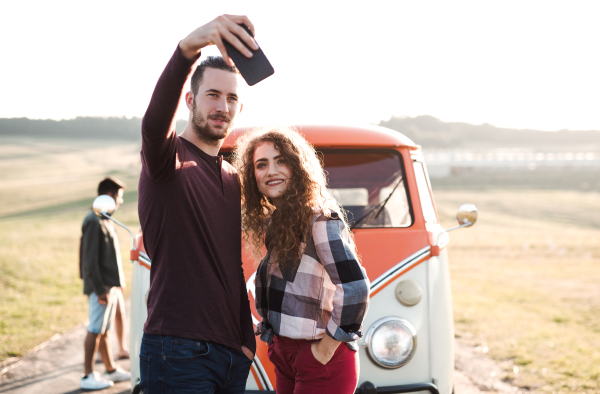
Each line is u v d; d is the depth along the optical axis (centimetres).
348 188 356
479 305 887
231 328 210
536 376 502
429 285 319
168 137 191
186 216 200
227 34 181
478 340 644
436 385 308
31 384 475
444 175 5541
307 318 215
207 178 213
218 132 220
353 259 207
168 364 197
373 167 360
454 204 3341
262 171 226
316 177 223
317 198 219
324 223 212
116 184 492
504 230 2445
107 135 11256
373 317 304
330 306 221
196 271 201
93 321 466
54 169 5853
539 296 991
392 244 325
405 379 303
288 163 221
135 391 310
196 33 183
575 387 469
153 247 204
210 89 218
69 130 11338
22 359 547
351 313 203
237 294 216
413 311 311
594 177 4953
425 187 375
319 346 211
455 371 523
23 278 1038
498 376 507
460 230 2414
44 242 1708
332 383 215
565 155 6469
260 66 184
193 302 200
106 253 474
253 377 294
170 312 199
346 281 204
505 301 937
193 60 187
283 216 217
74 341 614
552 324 741
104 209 323
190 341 197
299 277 216
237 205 223
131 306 322
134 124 11756
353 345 221
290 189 219
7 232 2044
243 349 223
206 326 201
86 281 462
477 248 1878
